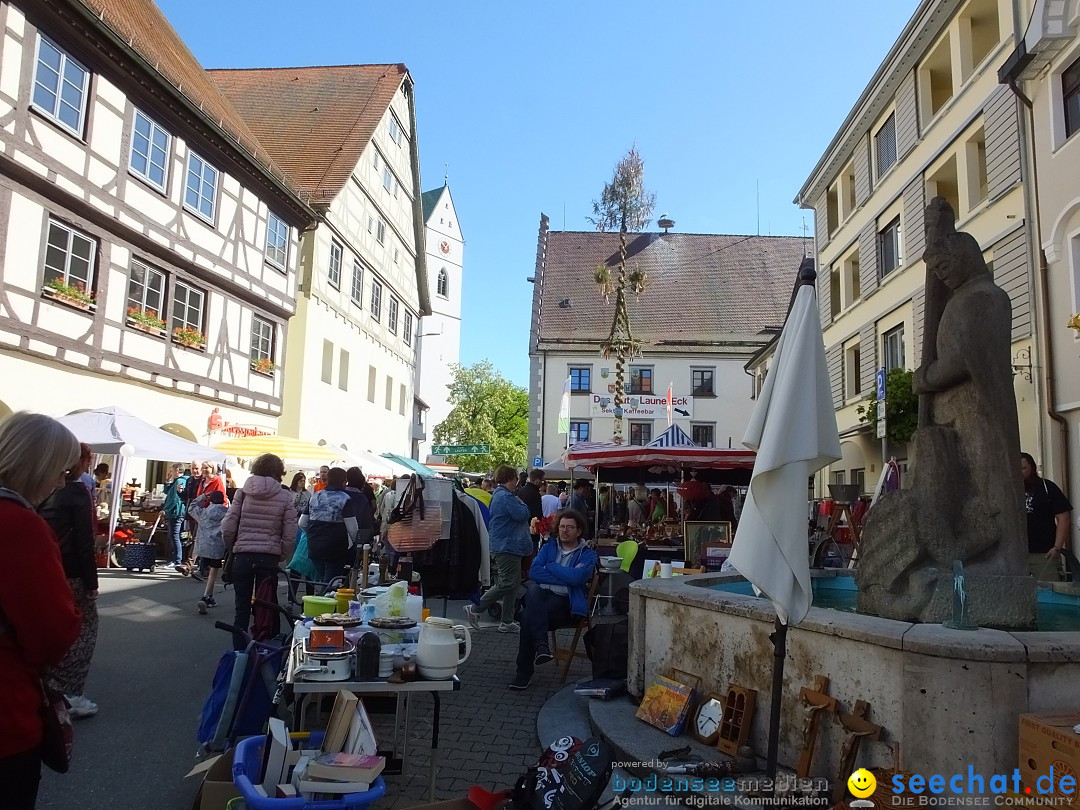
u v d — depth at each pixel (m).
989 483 4.48
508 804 3.29
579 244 48.56
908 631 3.49
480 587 9.81
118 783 4.28
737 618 4.39
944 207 4.90
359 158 27.17
